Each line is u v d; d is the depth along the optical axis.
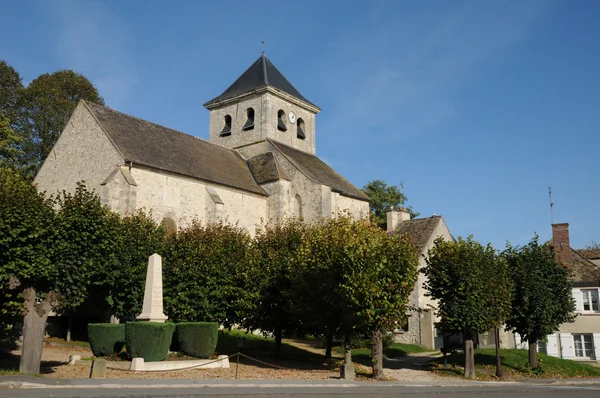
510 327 29.25
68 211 18.09
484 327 25.17
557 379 26.42
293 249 27.41
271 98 44.97
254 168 41.91
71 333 28.89
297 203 40.31
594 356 34.19
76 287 17.83
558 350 35.16
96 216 18.47
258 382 17.55
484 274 25.72
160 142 35.84
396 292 21.92
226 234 27.66
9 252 16.62
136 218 26.69
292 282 24.05
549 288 28.50
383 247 22.28
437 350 37.47
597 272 35.44
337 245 22.75
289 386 17.28
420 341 38.16
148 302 21.17
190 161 36.00
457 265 25.67
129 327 19.77
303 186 40.12
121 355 20.56
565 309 28.97
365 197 44.69
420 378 23.48
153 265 21.48
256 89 44.66
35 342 16.91
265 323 25.36
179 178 33.62
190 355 21.67
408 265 22.36
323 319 23.52
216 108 47.78
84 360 20.56
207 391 14.48
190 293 24.05
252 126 45.22
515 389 19.30
